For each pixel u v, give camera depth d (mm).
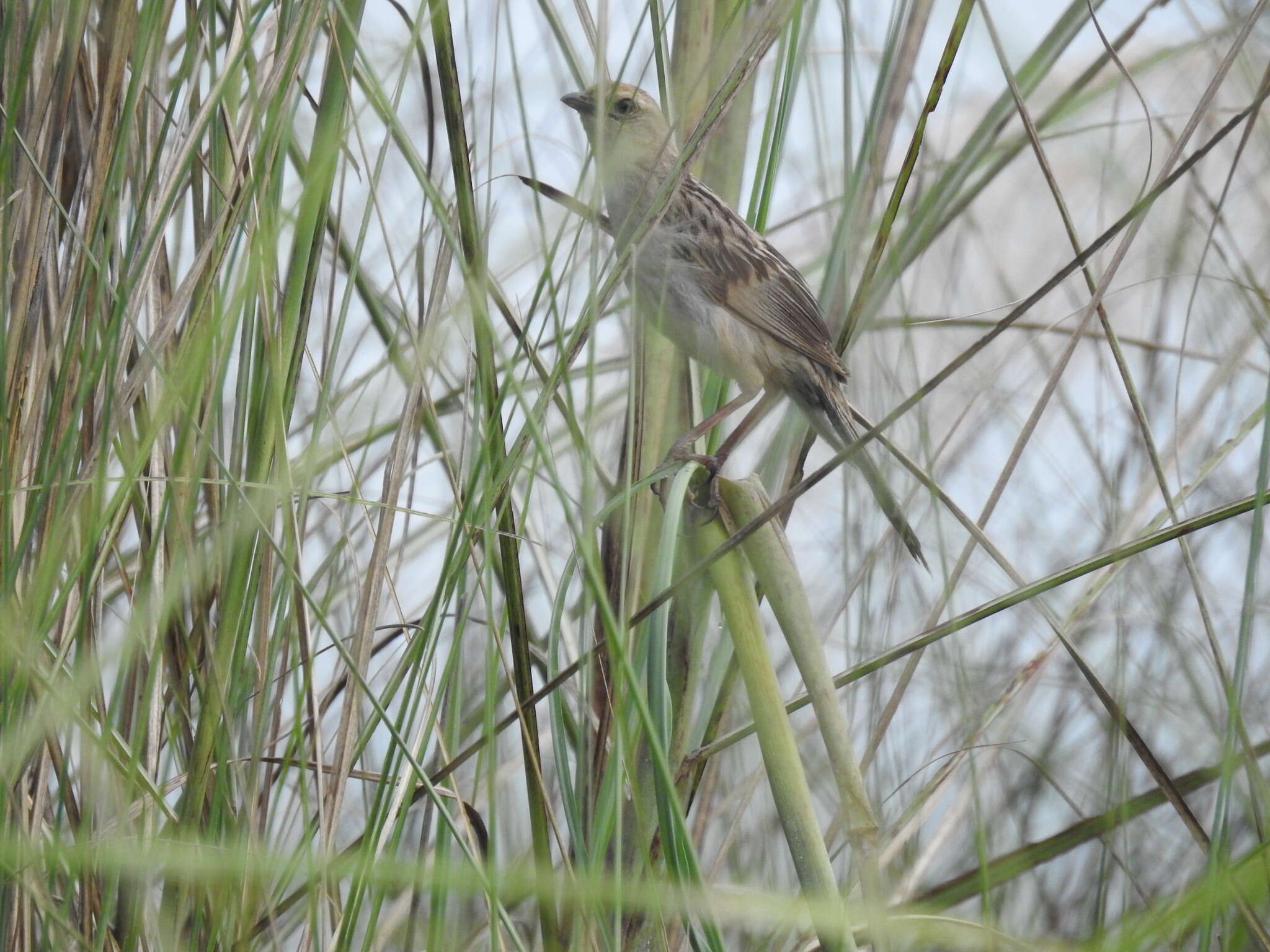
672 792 3156
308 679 4043
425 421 5211
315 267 4121
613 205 5809
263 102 3904
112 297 4113
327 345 4125
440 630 3906
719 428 6285
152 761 4137
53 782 4504
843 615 6570
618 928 3309
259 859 3510
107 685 4492
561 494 2904
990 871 4703
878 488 5004
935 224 5375
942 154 5723
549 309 4156
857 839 3955
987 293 7621
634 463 4824
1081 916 5570
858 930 4074
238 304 3613
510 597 4387
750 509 4246
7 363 3945
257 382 4082
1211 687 5547
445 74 3875
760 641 4156
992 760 5387
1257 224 6312
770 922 4852
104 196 3908
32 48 3721
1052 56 5137
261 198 3662
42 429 4172
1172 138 5738
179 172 3812
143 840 3504
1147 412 6418
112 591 5191
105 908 3785
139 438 4410
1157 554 6312
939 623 4848
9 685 3564
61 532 3570
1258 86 5688
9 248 3955
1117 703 4566
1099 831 4598
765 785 6059
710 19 5188
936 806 5328
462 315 4055
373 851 3764
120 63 3992
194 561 3914
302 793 3730
